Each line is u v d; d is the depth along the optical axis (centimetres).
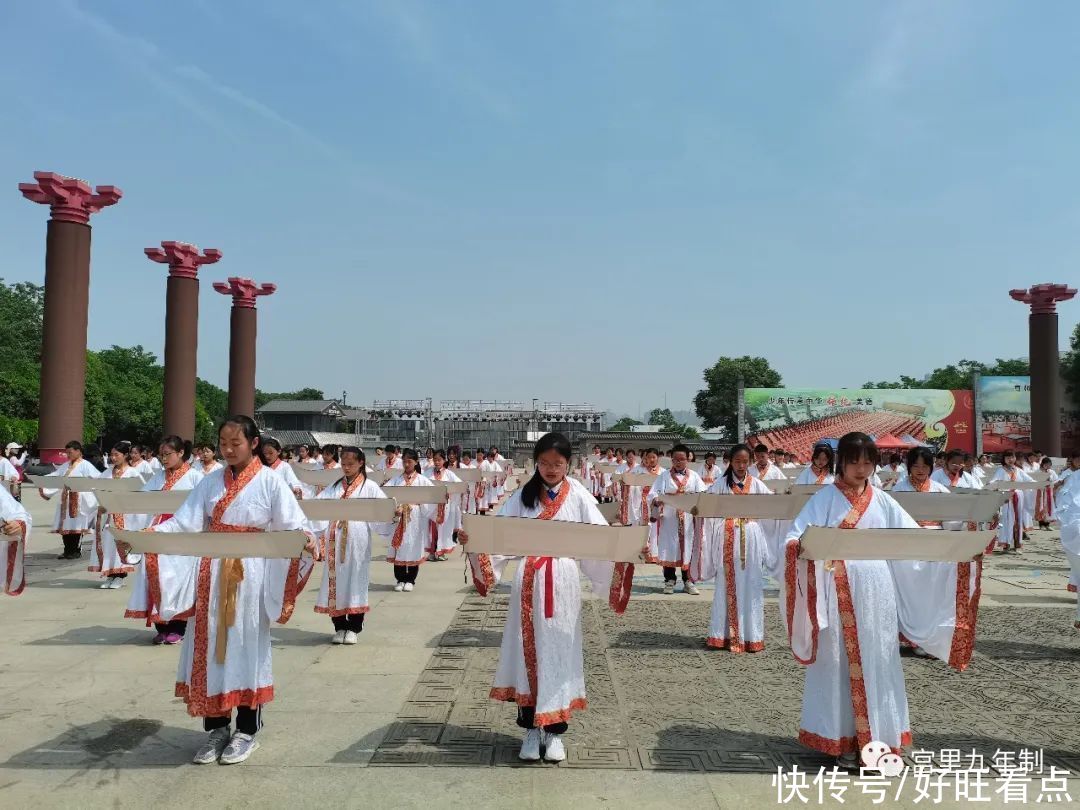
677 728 527
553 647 455
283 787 429
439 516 1257
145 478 1147
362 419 6950
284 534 440
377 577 1158
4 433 3550
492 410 6016
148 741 497
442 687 614
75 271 2344
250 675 460
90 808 405
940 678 660
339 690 606
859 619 444
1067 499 676
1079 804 417
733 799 418
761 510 725
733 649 731
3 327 5025
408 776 444
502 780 439
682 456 1051
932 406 4453
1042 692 620
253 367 3494
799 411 4550
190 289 2962
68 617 853
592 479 2412
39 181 2281
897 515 464
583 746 492
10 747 486
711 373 5925
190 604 470
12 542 599
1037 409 4038
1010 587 1110
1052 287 3978
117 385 5566
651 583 1127
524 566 469
